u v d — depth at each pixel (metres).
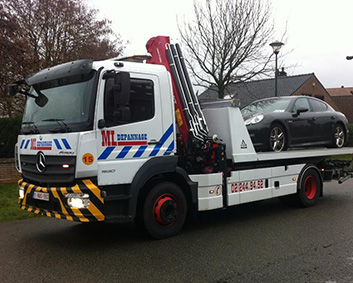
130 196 5.37
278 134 8.37
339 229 6.57
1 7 12.18
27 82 6.02
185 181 6.18
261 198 7.47
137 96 5.59
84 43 17.50
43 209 5.55
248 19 16.19
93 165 5.07
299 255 5.16
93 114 5.11
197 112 6.61
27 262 4.96
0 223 7.19
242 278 4.36
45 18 16.08
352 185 12.45
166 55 6.56
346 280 4.30
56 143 5.22
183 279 4.34
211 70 16.70
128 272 4.57
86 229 6.73
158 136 5.79
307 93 37.00
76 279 4.36
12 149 11.33
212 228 6.73
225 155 6.73
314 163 9.05
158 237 5.95
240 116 7.08
